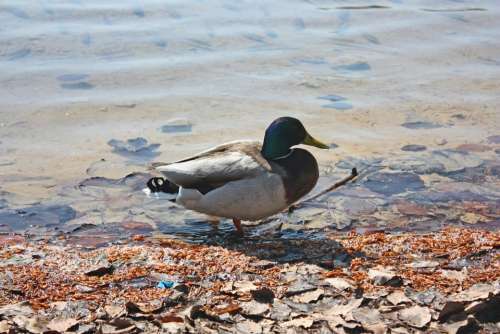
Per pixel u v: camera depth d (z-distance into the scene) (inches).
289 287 221.8
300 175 278.1
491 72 451.2
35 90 413.4
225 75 438.6
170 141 365.1
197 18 514.3
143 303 212.1
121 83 425.4
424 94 420.8
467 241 265.1
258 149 289.7
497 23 523.8
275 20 517.3
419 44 490.6
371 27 513.7
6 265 245.4
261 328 197.0
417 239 269.6
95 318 202.4
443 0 568.4
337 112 398.6
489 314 200.8
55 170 336.2
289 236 285.1
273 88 424.8
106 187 322.0
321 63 458.9
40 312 206.2
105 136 369.7
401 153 355.6
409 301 211.6
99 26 494.6
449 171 337.7
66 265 246.5
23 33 478.6
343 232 287.4
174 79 431.2
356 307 207.9
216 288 224.4
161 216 302.5
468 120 390.9
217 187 279.7
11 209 301.3
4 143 359.9
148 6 530.3
